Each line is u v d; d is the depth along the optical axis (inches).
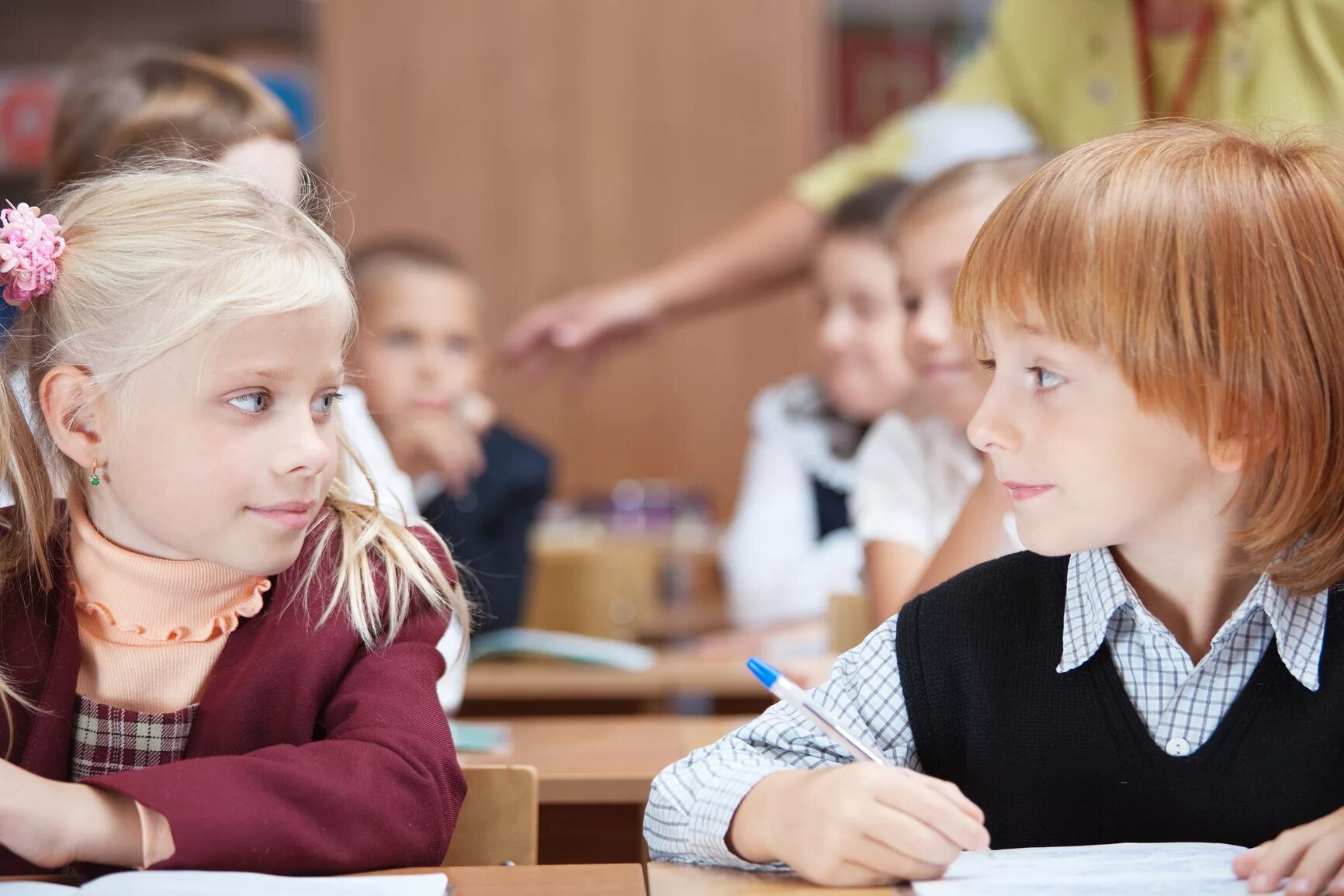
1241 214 45.5
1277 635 48.0
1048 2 114.2
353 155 263.4
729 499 266.1
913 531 93.8
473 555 158.9
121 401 50.6
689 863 49.0
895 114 268.2
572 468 265.1
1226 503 46.9
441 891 41.7
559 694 109.7
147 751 53.1
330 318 50.8
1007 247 46.5
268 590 55.8
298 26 261.7
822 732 53.2
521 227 266.7
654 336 264.8
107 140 89.4
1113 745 50.0
